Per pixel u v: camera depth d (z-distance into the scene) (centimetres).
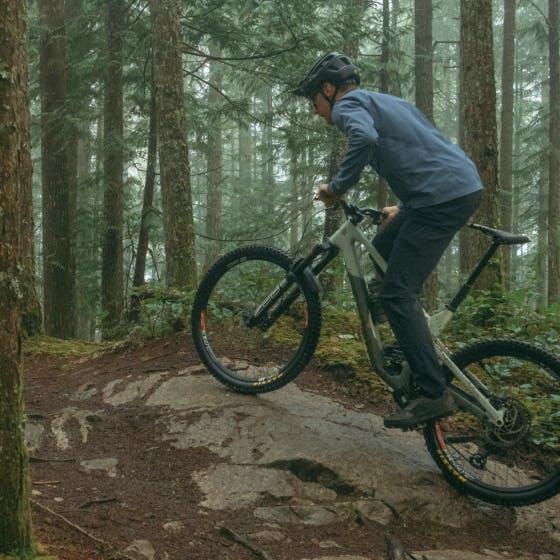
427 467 381
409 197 354
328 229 1113
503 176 1878
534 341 577
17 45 232
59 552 268
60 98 1162
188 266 790
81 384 506
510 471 383
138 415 430
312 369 482
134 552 284
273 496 346
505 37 1881
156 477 366
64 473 365
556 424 428
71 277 1161
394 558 304
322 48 1036
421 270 354
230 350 486
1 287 230
